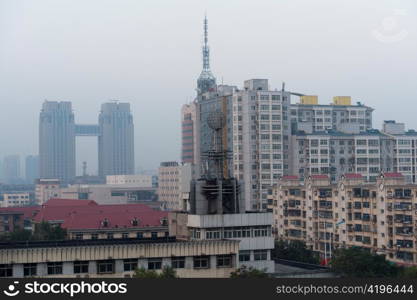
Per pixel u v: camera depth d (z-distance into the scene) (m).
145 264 111.56
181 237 137.50
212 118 136.25
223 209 130.75
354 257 125.19
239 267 120.12
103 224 196.12
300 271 131.50
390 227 182.88
